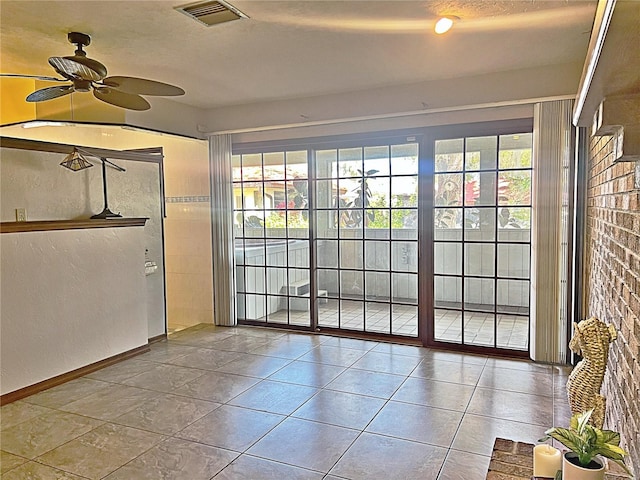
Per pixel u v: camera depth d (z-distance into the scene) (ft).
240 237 18.33
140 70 12.80
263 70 12.92
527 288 14.53
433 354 14.39
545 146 12.67
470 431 9.41
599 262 9.18
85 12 8.99
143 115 15.67
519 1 8.61
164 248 17.24
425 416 10.10
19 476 8.05
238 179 18.11
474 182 14.55
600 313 8.89
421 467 8.16
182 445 9.02
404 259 15.96
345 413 10.30
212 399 11.18
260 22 9.51
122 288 14.24
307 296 17.22
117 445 9.05
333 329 16.93
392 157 15.61
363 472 8.04
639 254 4.96
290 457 8.55
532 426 9.59
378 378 12.36
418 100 14.37
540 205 12.87
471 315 15.08
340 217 16.71
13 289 11.28
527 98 12.92
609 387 7.34
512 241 14.42
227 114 17.51
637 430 4.94
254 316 18.35
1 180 11.71
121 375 12.91
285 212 17.39
